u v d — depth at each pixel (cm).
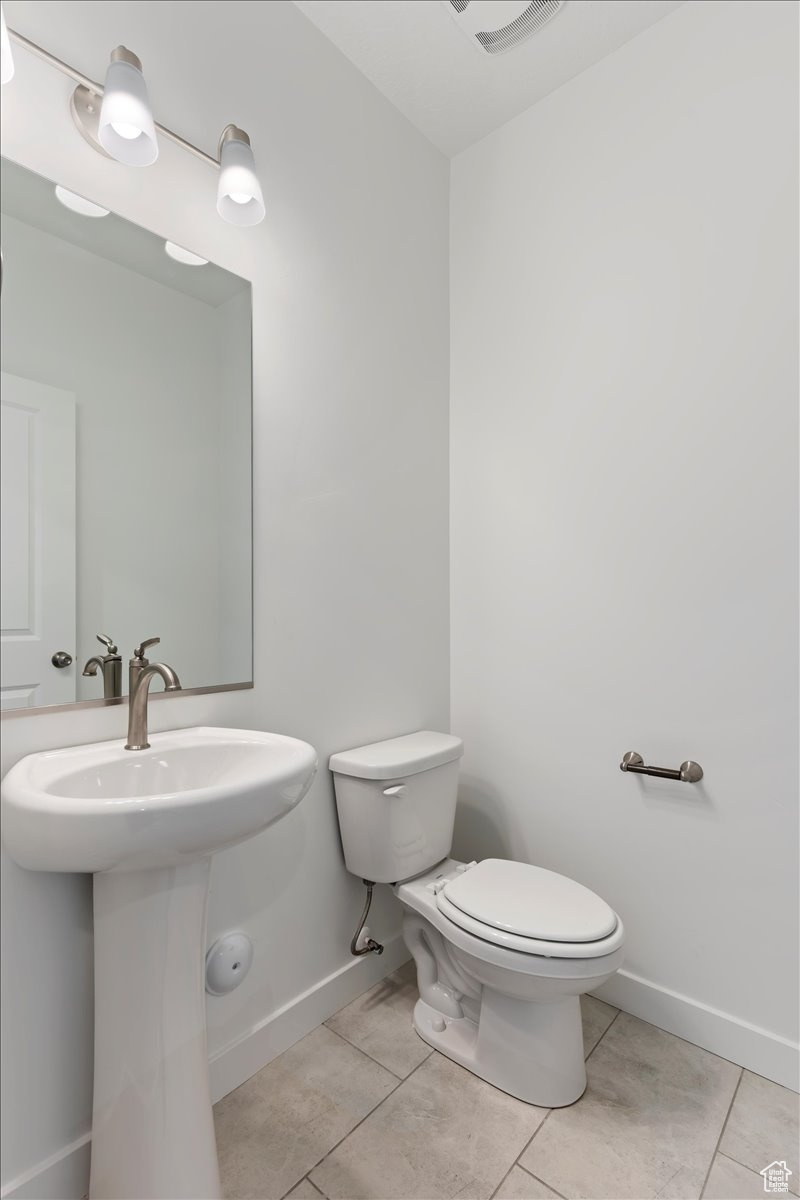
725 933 151
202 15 135
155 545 128
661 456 162
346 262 171
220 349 139
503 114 192
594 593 175
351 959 170
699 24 155
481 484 202
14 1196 103
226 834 95
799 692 141
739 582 149
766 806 145
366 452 177
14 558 108
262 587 148
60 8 111
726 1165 119
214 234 138
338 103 168
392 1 153
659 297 162
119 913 103
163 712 128
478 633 203
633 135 167
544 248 186
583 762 177
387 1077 142
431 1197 113
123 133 111
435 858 168
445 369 208
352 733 171
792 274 141
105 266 120
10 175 106
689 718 157
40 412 111
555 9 156
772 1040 142
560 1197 113
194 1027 109
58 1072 110
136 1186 102
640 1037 157
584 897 140
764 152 145
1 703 105
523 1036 135
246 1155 121
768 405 144
